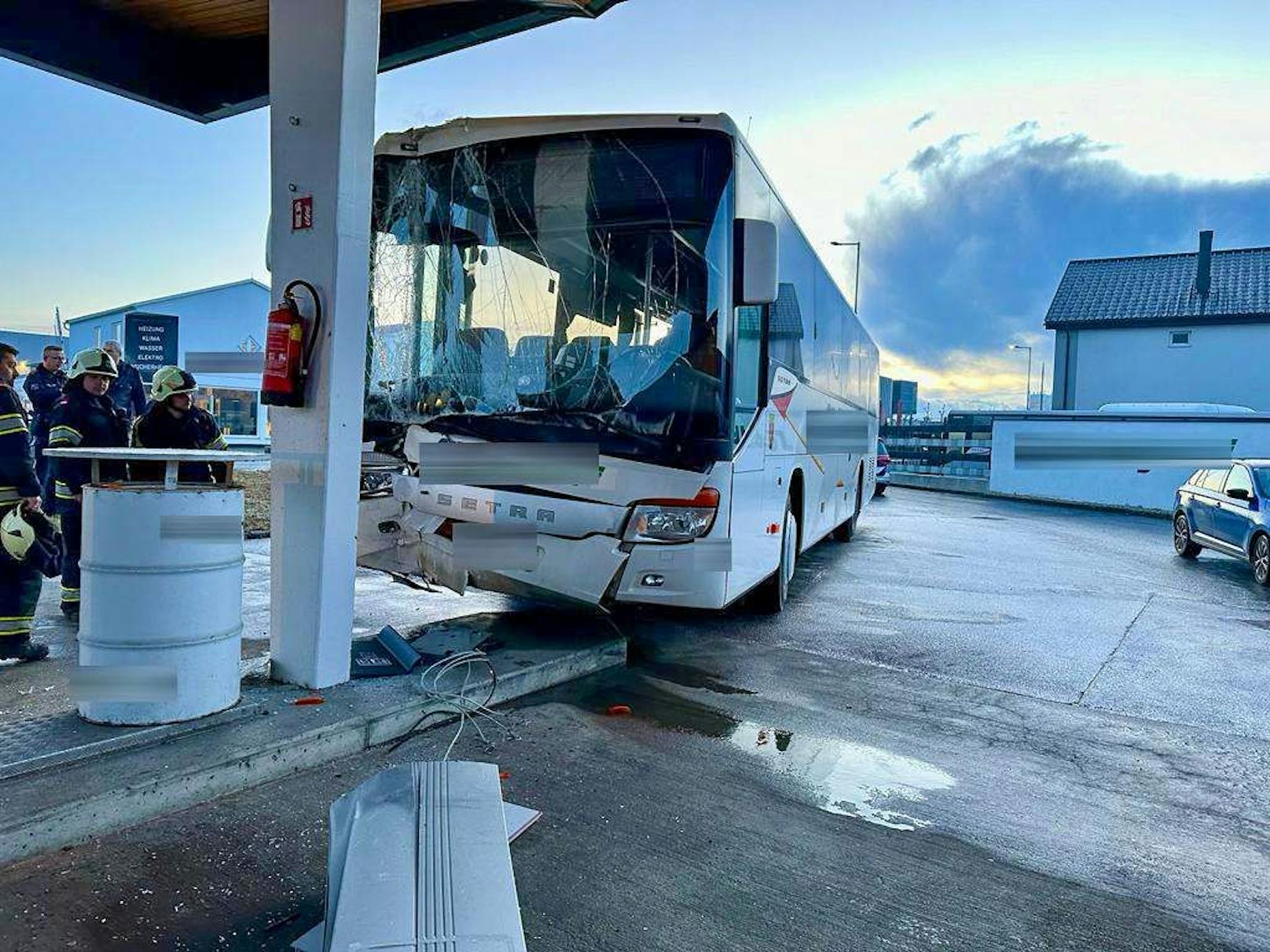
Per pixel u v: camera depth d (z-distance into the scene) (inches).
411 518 245.1
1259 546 463.8
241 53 273.0
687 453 225.0
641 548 223.5
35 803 132.1
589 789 165.2
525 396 235.8
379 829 99.9
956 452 1401.3
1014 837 156.0
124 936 113.2
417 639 241.0
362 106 183.3
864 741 200.2
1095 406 1605.6
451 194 246.8
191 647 163.5
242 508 172.6
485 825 102.3
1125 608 382.0
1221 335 1501.0
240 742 158.4
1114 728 218.2
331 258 182.1
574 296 234.4
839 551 540.1
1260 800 176.6
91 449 159.0
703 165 228.8
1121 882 141.3
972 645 300.0
